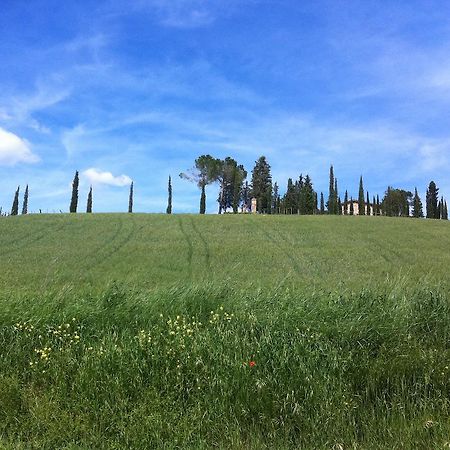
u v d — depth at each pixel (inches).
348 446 177.2
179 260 1085.1
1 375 217.5
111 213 2300.7
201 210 3961.6
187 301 279.3
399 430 180.9
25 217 1991.9
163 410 196.2
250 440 182.7
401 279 378.0
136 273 892.6
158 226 1740.9
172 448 175.8
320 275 886.4
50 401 203.3
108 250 1229.7
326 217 2130.9
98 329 255.9
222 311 267.3
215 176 4141.2
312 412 193.5
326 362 219.3
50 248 1261.1
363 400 203.6
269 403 196.4
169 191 4028.1
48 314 262.7
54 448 179.2
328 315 259.0
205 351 225.8
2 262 1029.8
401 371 216.1
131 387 209.3
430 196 4475.9
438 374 214.4
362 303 278.2
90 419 193.9
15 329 251.0
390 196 4707.2
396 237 1489.9
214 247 1283.2
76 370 222.1
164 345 231.8
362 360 222.5
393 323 249.3
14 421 195.2
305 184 4392.2
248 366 212.5
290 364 214.2
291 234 1558.8
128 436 180.5
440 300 284.4
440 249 1274.6
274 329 243.0
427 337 250.7
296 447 178.5
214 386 207.0
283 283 345.4
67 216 2062.0
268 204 4375.0
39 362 228.7
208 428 188.1
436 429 181.0
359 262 1069.1
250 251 1222.3
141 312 269.4
